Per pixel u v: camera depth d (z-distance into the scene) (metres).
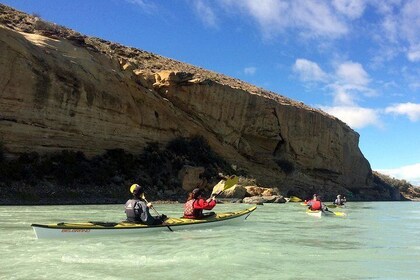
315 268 7.36
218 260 7.77
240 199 33.16
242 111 46.91
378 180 79.06
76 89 30.42
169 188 33.41
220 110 44.44
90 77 31.89
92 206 22.95
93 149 31.42
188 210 13.05
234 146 46.41
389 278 6.70
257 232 12.57
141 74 39.41
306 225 15.38
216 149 43.78
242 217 15.03
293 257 8.36
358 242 10.89
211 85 43.22
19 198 23.58
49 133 28.48
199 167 35.94
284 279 6.50
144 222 11.14
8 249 8.45
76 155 29.73
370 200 68.31
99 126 32.12
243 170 44.44
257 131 49.16
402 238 11.95
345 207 33.47
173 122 39.69
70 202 25.14
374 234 12.90
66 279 6.13
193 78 42.03
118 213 17.95
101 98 32.34
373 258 8.46
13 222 13.46
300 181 53.19
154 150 36.31
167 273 6.66
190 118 41.75
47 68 28.80
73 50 32.09
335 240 11.20
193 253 8.40
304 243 10.45
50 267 6.87
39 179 26.33
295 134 54.41
